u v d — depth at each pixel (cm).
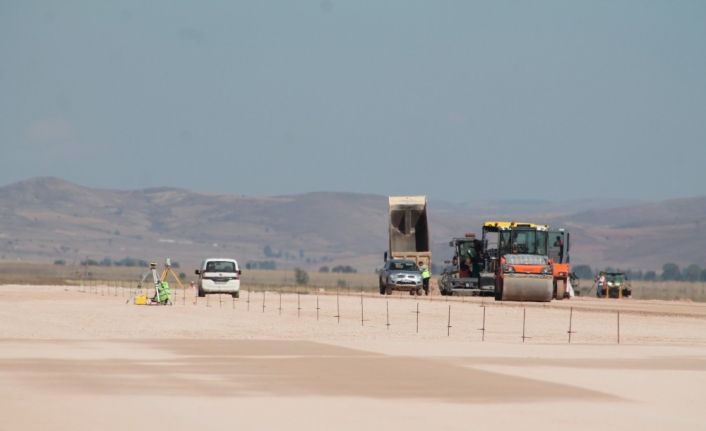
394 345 9981
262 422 5494
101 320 13050
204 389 6706
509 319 13912
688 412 6088
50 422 5412
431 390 6762
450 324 13038
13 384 6850
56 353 8819
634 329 12525
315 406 6053
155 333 11350
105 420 5494
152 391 6588
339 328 12269
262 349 9400
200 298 19138
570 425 5575
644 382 7312
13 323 12419
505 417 5772
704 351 9631
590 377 7538
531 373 7706
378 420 5606
